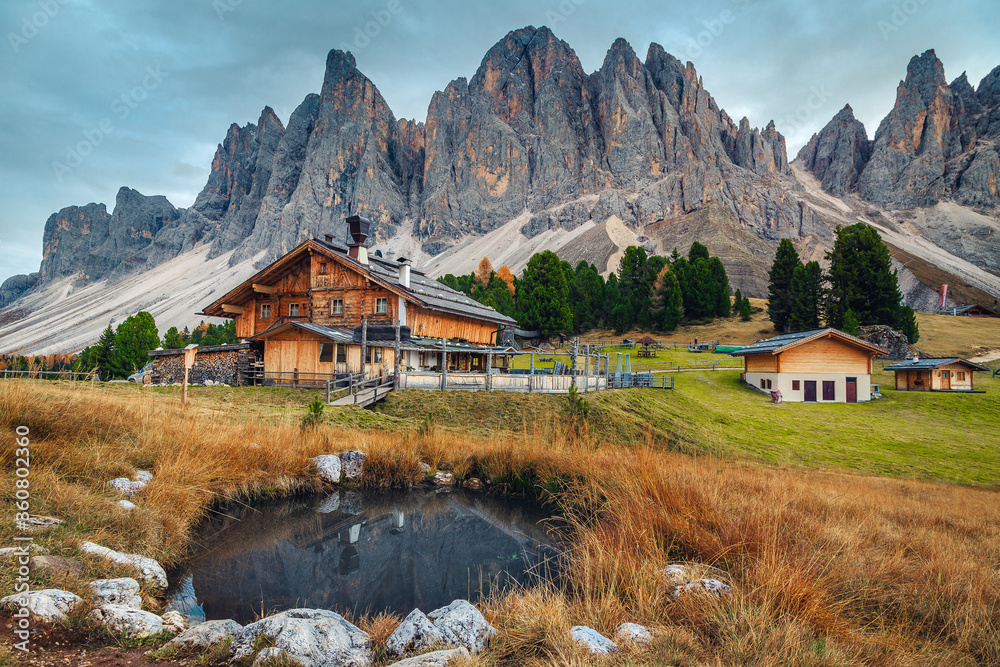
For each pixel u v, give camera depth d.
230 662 4.47
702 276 91.50
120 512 8.08
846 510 10.83
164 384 28.19
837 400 40.12
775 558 6.58
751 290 161.88
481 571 8.97
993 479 20.78
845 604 6.05
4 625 4.39
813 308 75.50
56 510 7.45
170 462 10.72
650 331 87.94
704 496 9.27
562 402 24.11
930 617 5.91
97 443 10.33
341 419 18.80
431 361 33.59
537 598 6.33
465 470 15.13
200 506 10.35
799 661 4.56
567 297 89.69
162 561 7.87
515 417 22.39
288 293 35.19
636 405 28.81
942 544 8.52
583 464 13.30
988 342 65.69
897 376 45.12
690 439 23.86
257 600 7.50
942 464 23.02
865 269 69.56
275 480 12.55
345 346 27.42
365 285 31.89
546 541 10.58
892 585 6.68
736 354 45.97
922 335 70.00
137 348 62.94
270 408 19.12
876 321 68.50
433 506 13.00
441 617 5.48
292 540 10.41
